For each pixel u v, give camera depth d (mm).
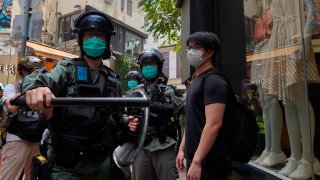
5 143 3691
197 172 2041
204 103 2234
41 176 1681
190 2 4172
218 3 4117
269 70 3084
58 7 20562
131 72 5727
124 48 23000
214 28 4109
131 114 2000
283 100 2824
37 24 6570
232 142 2209
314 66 2596
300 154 2688
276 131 2998
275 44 2994
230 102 2234
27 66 3701
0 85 5031
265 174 2967
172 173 3143
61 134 1703
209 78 2223
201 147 2068
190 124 2299
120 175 1928
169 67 24016
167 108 3117
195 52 2391
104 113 1794
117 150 1916
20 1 6582
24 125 3303
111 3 23344
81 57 1925
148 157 3219
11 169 3387
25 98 1218
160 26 6809
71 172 1715
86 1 20125
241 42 3775
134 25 26188
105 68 2027
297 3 2693
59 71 1750
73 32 1959
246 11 3680
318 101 2596
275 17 3023
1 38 16047
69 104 1182
